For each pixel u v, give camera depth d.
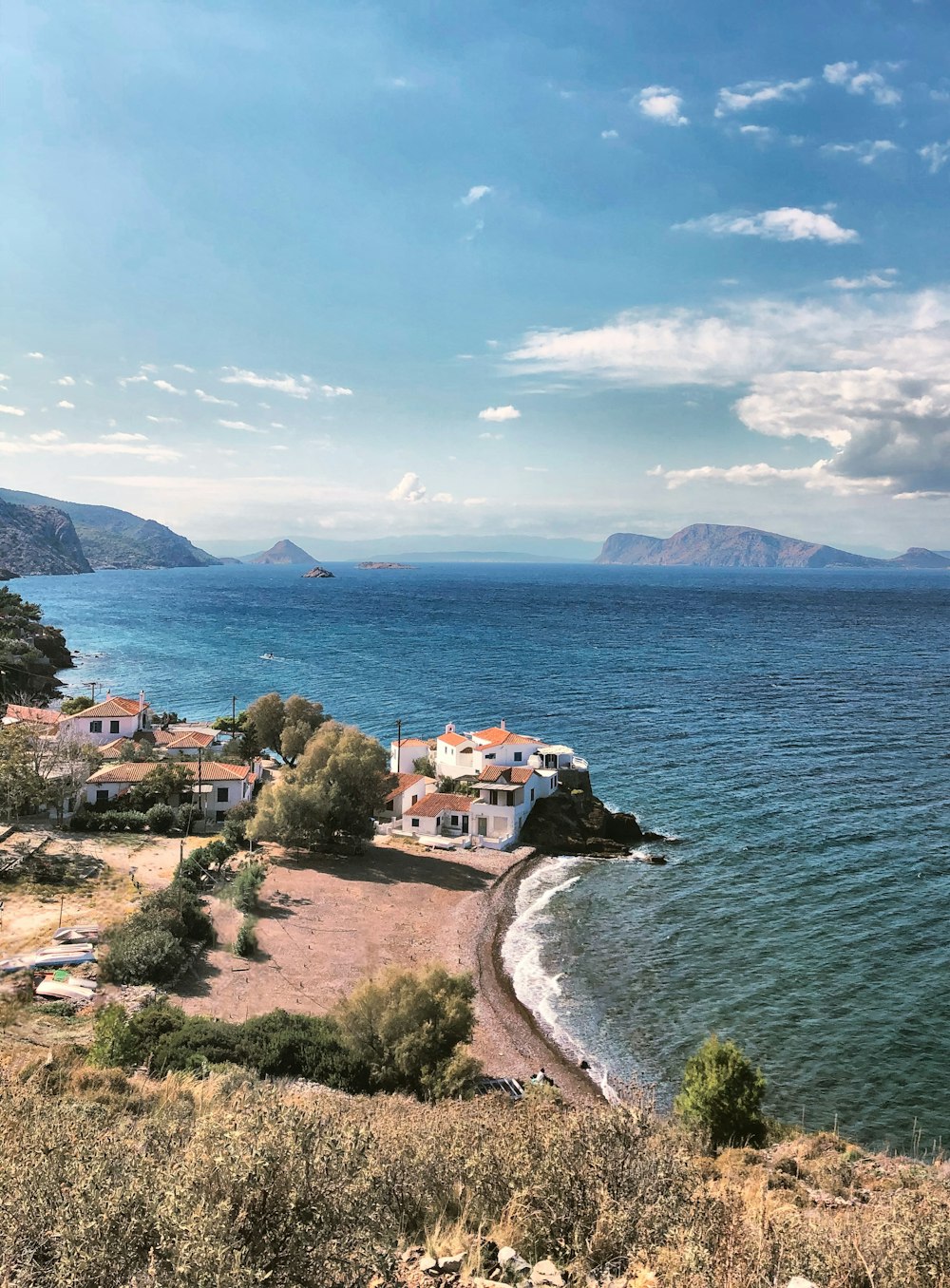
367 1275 8.40
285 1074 30.06
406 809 76.06
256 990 42.19
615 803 79.88
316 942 49.44
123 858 58.03
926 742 101.00
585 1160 12.31
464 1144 13.90
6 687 124.06
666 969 48.16
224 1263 7.18
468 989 35.38
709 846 68.56
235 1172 8.12
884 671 158.62
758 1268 9.45
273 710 92.31
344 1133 9.89
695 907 56.78
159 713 113.00
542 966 49.12
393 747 89.50
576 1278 9.98
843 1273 9.80
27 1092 14.61
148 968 40.38
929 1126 32.94
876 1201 17.80
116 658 175.62
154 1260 7.29
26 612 181.00
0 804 64.88
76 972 38.88
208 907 51.72
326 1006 41.31
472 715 118.00
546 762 82.62
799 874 61.28
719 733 106.44
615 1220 10.99
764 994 44.47
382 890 59.44
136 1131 12.10
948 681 146.12
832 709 121.94
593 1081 37.09
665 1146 13.28
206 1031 31.81
